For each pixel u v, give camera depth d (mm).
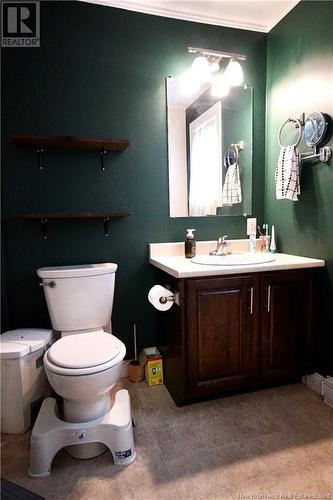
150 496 1146
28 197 1841
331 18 1642
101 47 1886
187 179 2104
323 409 1650
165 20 1980
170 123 2037
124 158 1978
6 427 1505
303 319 1777
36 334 1693
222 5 1928
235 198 2213
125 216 2002
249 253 2100
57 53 1823
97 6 1862
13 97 1775
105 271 1757
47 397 1648
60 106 1848
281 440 1418
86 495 1155
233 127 2170
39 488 1188
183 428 1509
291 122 1952
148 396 1799
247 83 2180
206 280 1568
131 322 2090
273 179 2180
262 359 1724
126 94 1949
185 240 2094
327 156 1695
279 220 2143
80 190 1921
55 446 1268
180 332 1567
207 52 1972
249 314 1665
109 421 1311
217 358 1640
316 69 1752
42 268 1785
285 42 2002
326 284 1754
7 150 1787
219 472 1243
